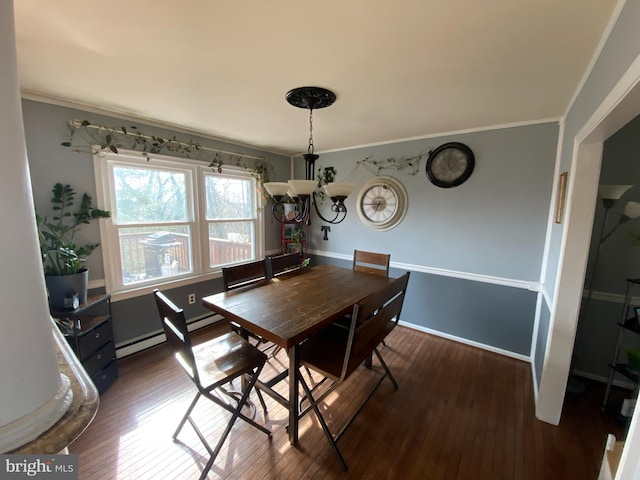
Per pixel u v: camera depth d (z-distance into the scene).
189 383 2.12
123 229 2.39
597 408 1.89
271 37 1.19
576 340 2.23
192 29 1.14
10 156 0.50
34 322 0.54
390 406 1.90
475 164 2.56
